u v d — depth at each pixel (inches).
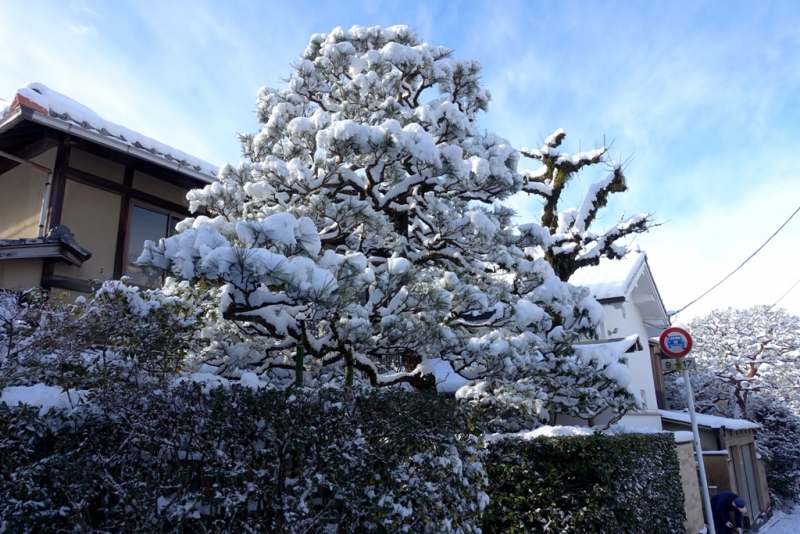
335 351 245.9
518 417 401.1
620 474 281.7
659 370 789.9
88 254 324.5
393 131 254.4
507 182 298.5
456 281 269.9
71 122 317.1
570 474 271.3
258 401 157.2
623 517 275.6
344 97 335.6
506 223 350.0
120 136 345.1
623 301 611.5
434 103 370.9
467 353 269.1
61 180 337.1
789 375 1036.5
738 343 1056.2
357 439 172.2
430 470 193.3
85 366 158.6
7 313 163.2
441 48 382.3
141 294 172.9
